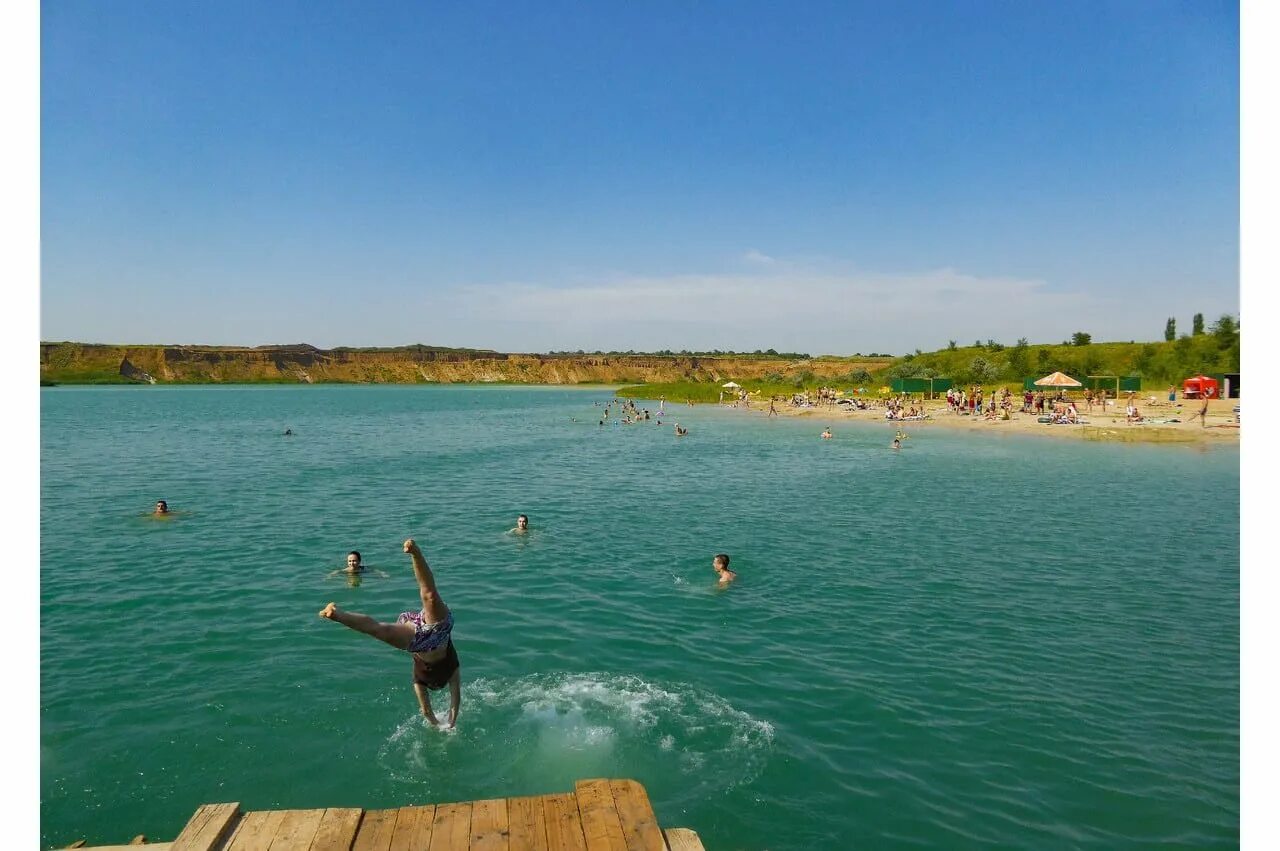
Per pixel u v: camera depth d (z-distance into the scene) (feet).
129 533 72.49
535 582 55.06
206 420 257.55
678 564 60.49
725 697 35.37
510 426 233.55
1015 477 112.27
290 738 31.07
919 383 303.27
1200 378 247.50
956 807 26.71
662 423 240.53
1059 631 44.78
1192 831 25.48
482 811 19.34
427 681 30.63
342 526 76.23
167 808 26.08
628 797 20.10
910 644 42.57
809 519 79.97
